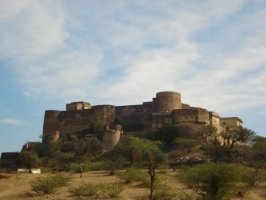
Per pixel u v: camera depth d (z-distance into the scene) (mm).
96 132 100438
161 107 101438
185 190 32375
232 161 64625
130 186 38188
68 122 110000
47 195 33406
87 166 61438
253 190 35281
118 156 74250
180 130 89750
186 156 73250
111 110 107125
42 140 102688
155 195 29859
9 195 34906
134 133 93062
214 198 25688
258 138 75062
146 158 65875
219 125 100625
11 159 95938
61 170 69812
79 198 30953
